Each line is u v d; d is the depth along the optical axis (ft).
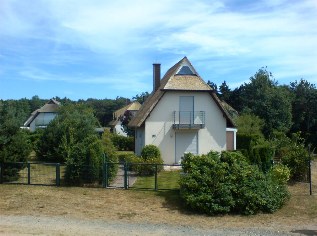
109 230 42.16
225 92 220.64
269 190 52.70
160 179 72.49
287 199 55.83
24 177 68.90
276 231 42.93
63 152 94.43
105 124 385.50
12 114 71.46
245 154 71.61
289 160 70.64
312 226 45.42
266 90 177.47
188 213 51.01
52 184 64.39
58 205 53.42
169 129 99.71
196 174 53.31
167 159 99.30
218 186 51.67
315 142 165.89
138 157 91.04
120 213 50.31
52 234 39.81
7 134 69.72
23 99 384.06
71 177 64.03
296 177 70.54
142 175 77.77
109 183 66.08
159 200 56.39
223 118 101.91
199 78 101.91
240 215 50.37
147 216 49.24
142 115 104.88
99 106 392.27
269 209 51.34
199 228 44.09
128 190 61.52
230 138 126.00
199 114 100.83
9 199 56.18
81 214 49.55
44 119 257.75
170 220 47.70
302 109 178.70
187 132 100.58
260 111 170.40
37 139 110.63
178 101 100.22
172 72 104.99
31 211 50.70
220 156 56.90
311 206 54.13
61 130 99.30
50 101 266.77
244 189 51.26
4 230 41.14
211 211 50.26
